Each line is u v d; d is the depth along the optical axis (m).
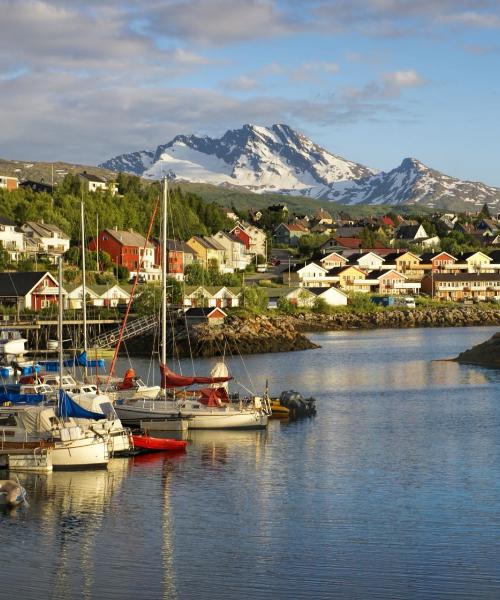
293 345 146.62
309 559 40.88
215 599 36.62
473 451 62.03
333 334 183.50
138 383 79.62
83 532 44.75
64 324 143.12
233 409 70.50
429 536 43.69
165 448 62.69
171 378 74.81
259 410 71.00
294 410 77.75
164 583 38.28
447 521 45.94
